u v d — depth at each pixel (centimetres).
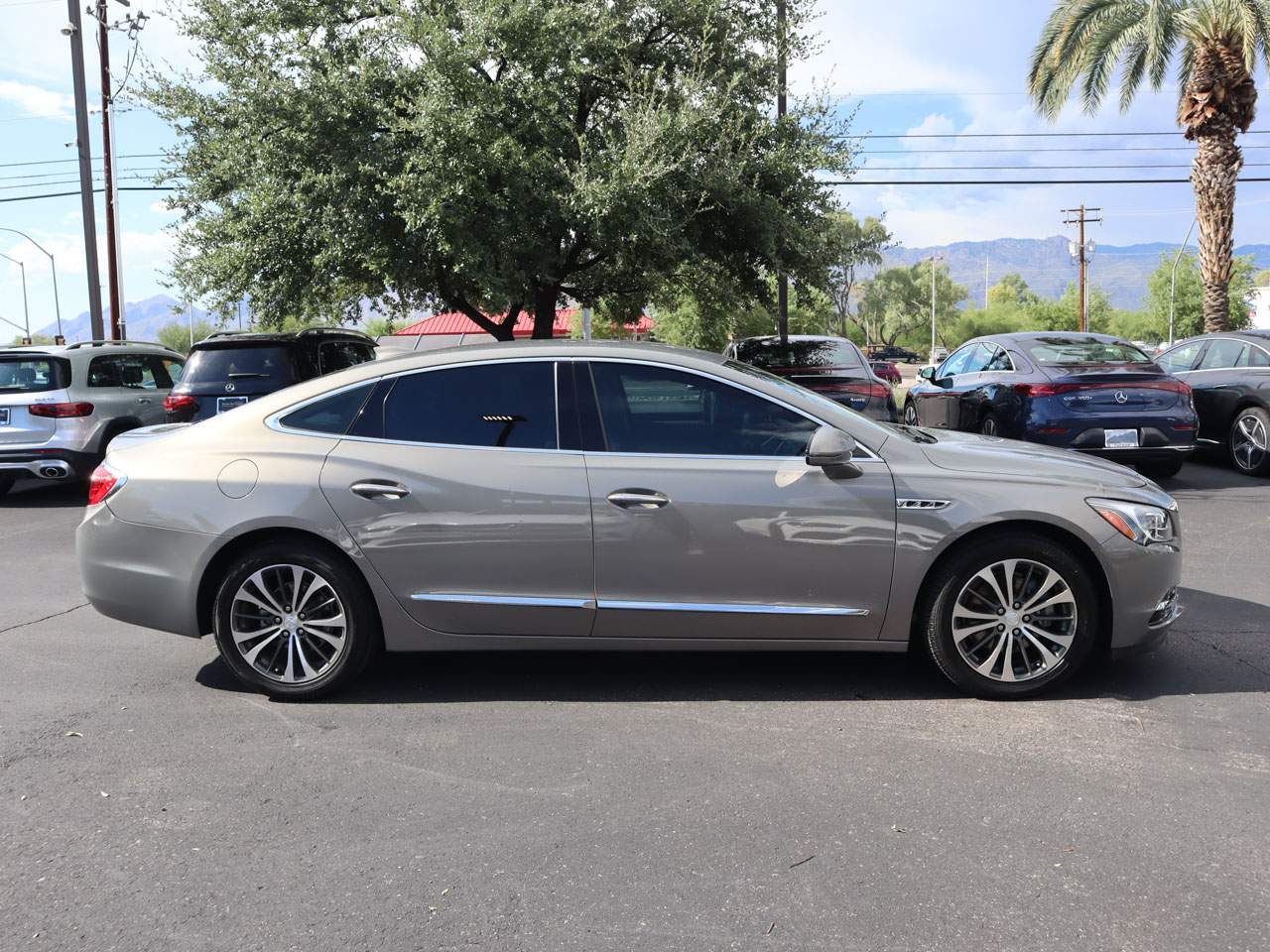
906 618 412
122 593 438
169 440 448
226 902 271
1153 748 365
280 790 341
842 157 1270
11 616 593
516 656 488
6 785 349
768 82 1337
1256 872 278
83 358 1068
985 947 245
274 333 1023
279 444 432
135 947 251
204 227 1266
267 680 429
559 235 1244
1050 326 8319
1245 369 1069
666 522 409
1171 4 1828
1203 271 1686
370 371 439
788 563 409
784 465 413
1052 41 1948
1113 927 253
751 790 335
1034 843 296
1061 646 411
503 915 262
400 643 426
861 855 290
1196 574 645
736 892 272
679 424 421
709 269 1462
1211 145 1644
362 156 1132
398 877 283
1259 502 910
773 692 431
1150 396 943
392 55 1196
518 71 1148
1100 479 418
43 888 280
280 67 1179
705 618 414
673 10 1254
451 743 381
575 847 298
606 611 415
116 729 402
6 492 1138
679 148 1155
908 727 389
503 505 414
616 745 376
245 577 425
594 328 3075
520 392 429
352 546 417
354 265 1252
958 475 411
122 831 314
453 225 1103
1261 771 344
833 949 245
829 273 1356
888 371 3359
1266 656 470
